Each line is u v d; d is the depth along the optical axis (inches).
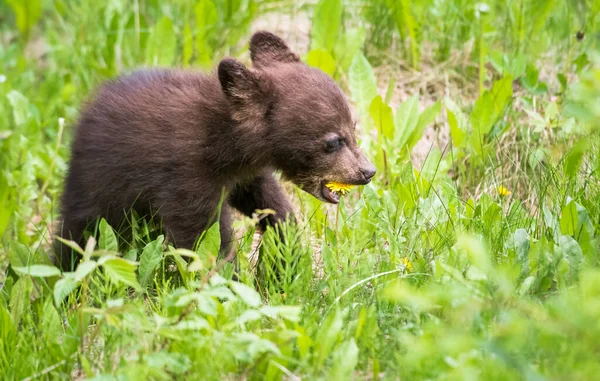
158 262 364.5
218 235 376.8
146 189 402.6
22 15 692.7
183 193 398.6
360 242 384.8
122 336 309.0
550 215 384.8
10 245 398.9
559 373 269.4
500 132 509.4
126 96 414.9
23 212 501.0
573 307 265.1
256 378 300.0
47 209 512.4
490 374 266.1
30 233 505.0
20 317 355.9
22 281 359.3
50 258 437.1
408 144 503.5
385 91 584.7
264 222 431.5
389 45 615.5
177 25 664.4
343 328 320.8
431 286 315.3
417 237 386.9
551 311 283.3
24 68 668.7
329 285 352.8
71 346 322.0
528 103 530.9
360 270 354.9
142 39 626.2
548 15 584.4
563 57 583.8
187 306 309.6
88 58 639.8
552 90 555.8
